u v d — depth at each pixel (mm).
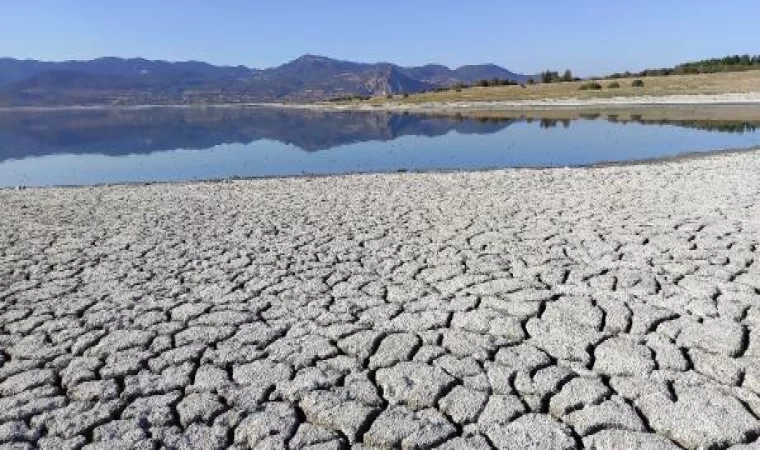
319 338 3576
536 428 2631
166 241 5918
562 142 15375
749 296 3875
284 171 12156
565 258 4867
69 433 2721
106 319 3971
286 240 5828
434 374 3100
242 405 2896
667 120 20578
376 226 6270
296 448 2568
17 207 8094
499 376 3053
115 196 8789
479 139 17219
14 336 3768
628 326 3537
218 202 8031
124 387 3107
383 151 15211
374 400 2896
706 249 4902
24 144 20953
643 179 8383
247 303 4180
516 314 3783
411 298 4141
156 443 2631
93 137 23578
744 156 10367
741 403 2729
